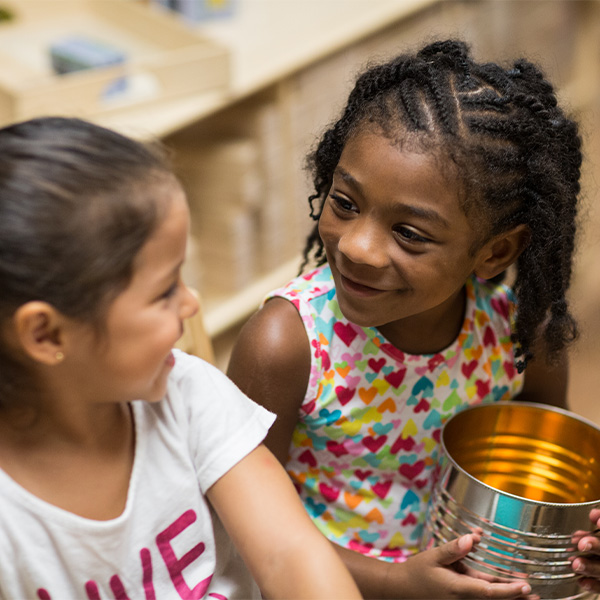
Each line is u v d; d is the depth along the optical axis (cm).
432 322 95
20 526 67
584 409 193
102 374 62
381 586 93
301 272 107
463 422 99
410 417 99
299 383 93
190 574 76
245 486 73
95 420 68
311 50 197
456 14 251
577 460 100
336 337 94
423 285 81
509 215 83
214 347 212
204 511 75
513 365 105
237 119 195
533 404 100
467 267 84
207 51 175
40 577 68
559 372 106
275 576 70
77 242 56
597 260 237
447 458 91
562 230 88
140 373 63
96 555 70
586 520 85
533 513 84
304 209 215
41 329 59
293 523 72
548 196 84
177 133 195
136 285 60
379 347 94
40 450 68
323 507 102
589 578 90
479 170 78
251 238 203
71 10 208
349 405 96
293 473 102
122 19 200
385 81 83
